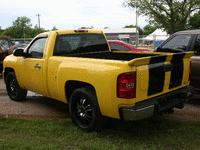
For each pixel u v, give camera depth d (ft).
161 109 11.04
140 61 9.87
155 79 10.89
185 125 13.00
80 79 11.74
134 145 10.74
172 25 89.20
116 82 10.16
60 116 15.28
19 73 17.17
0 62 31.09
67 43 14.98
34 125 13.25
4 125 13.20
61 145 10.84
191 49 17.66
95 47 16.61
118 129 12.53
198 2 76.74
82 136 11.73
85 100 12.19
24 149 10.44
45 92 14.93
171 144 10.82
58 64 13.34
